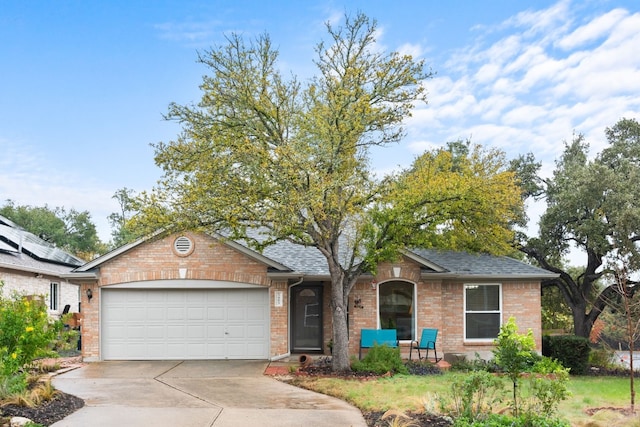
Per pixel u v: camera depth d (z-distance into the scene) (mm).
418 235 16969
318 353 20266
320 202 14438
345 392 13344
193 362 18656
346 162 16094
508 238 25297
